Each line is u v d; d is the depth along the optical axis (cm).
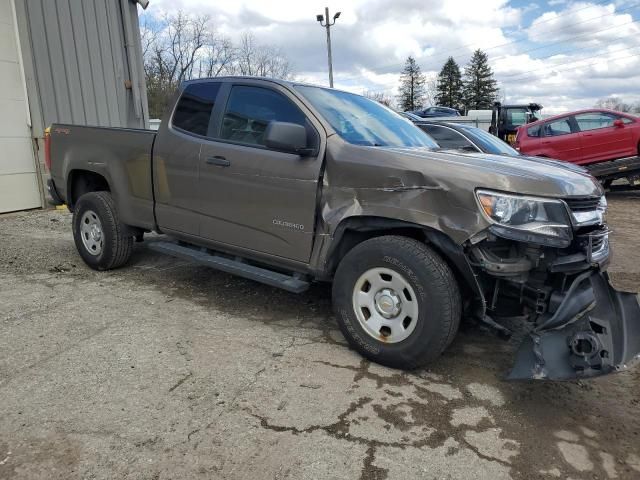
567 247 318
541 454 261
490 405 305
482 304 326
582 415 299
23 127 888
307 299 474
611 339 282
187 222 452
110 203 524
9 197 877
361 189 345
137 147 483
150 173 475
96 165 523
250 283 516
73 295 471
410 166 329
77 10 995
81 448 252
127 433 264
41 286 494
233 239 420
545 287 319
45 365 334
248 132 411
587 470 251
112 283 508
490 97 8031
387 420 284
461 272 319
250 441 261
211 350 362
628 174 1209
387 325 337
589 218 323
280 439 264
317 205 365
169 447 255
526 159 411
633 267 621
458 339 398
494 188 305
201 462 245
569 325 293
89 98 1034
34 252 618
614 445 272
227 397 301
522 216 302
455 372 344
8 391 302
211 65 4003
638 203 1195
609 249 357
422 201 322
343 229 355
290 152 376
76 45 995
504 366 356
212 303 459
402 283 328
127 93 1152
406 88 8281
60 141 566
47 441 257
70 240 688
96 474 235
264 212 393
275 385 316
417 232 342
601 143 1234
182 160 443
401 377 332
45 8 921
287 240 384
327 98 415
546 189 306
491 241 309
